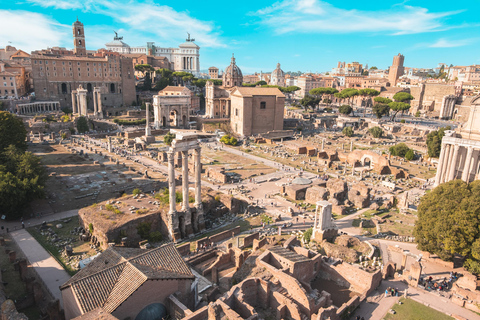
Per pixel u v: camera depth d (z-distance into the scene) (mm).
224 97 191875
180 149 56781
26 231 59375
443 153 78562
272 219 67250
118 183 86312
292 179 95562
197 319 31531
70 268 47969
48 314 34125
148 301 31750
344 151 129000
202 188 77625
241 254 45906
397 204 75812
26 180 63781
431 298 41312
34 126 148250
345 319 37188
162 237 59812
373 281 42062
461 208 46000
